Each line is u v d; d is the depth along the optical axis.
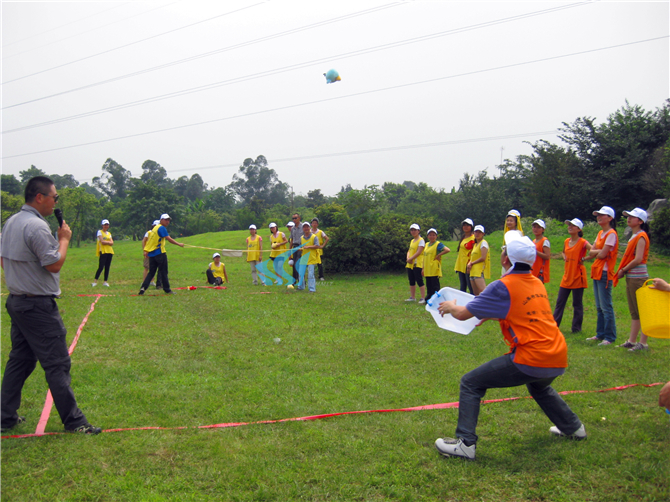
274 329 8.09
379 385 5.47
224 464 3.62
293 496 3.21
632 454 3.72
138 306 9.61
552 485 3.32
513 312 3.65
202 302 10.30
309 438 4.06
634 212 6.73
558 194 27.70
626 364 6.10
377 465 3.59
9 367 4.09
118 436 4.04
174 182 100.94
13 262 3.89
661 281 4.89
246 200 103.12
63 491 3.24
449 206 43.03
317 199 67.19
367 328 8.25
